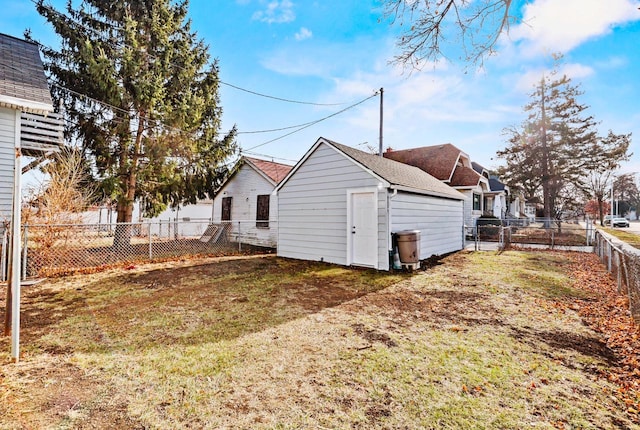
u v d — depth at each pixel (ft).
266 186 44.75
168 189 40.63
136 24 34.86
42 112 26.35
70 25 33.88
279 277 23.59
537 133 79.82
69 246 26.61
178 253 35.01
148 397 8.41
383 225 26.32
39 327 13.30
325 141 29.81
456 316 15.23
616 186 136.05
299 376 9.55
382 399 8.44
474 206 66.90
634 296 14.93
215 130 43.11
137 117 36.94
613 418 7.80
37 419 7.44
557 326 14.02
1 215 23.98
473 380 9.43
